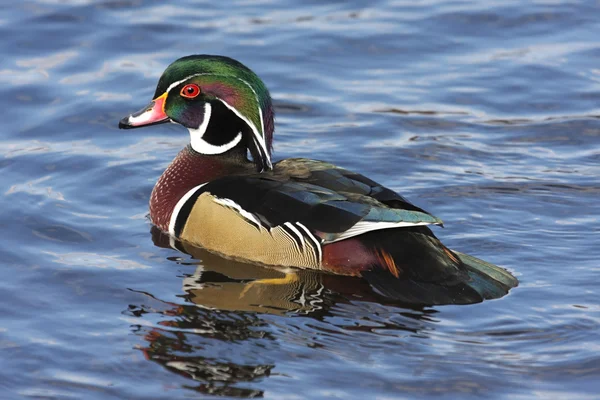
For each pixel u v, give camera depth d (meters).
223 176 13.66
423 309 11.56
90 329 11.20
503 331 11.10
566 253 12.99
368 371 10.38
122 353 10.72
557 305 11.61
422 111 17.55
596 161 15.92
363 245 12.19
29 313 11.55
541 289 11.98
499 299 11.73
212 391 10.05
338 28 20.19
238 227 12.79
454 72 18.80
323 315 11.52
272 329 11.20
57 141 16.44
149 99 17.64
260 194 12.68
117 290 12.09
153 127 17.27
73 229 13.69
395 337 11.02
